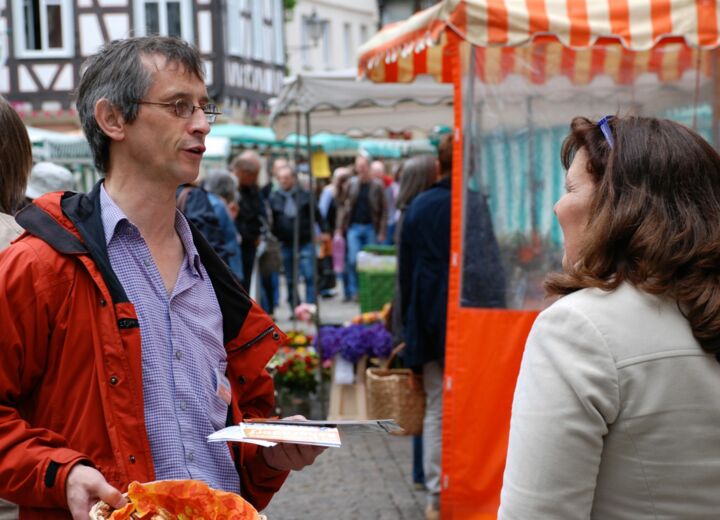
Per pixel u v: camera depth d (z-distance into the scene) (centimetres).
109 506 229
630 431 200
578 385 200
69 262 246
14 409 242
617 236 209
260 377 281
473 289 566
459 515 554
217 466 259
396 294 668
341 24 4291
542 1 519
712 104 590
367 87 960
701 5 515
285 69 3550
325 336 873
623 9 517
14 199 328
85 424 242
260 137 2156
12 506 284
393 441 850
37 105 2858
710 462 200
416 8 2328
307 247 1683
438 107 1158
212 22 2883
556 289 216
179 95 258
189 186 788
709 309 201
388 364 671
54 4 2852
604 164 222
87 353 244
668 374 200
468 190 574
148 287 257
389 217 2062
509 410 552
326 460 782
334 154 2580
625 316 204
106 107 258
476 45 520
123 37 267
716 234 205
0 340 239
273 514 640
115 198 260
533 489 201
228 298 276
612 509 203
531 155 577
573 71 581
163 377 252
